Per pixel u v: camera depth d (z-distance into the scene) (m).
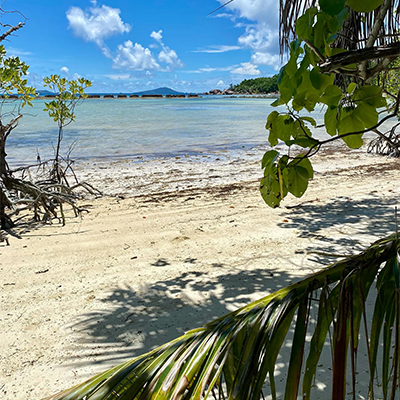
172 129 29.30
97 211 8.88
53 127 31.78
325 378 2.98
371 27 1.88
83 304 4.52
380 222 7.06
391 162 14.22
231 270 5.28
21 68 7.42
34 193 8.04
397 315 0.92
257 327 1.05
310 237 6.45
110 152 18.56
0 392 3.10
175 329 3.89
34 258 6.08
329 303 1.06
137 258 5.93
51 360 3.48
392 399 0.94
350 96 1.27
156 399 0.97
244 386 0.97
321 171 12.84
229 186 11.09
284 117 1.29
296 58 1.15
